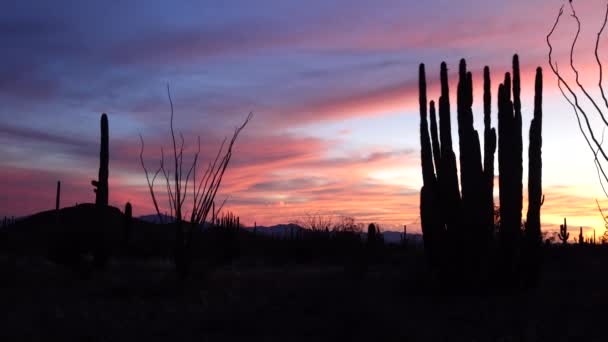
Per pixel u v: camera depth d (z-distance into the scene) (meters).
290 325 11.23
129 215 34.53
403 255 28.53
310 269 26.16
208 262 23.03
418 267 19.73
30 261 26.14
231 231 27.08
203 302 14.02
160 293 16.16
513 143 17.08
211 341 10.04
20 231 43.50
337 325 10.78
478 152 17.16
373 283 18.64
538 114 17.28
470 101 17.28
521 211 17.06
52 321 11.30
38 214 48.69
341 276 19.89
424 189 18.30
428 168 18.17
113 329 10.66
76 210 27.86
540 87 17.30
